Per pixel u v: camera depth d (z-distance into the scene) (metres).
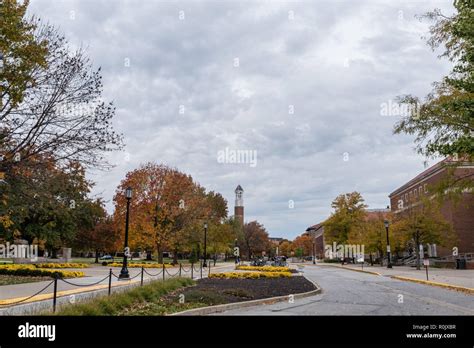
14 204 21.03
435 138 17.77
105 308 11.12
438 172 55.97
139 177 47.47
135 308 12.38
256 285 21.77
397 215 57.00
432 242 47.22
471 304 15.16
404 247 59.22
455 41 17.92
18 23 17.70
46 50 18.17
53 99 18.83
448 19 18.39
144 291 14.45
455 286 21.91
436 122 17.31
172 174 48.66
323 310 13.40
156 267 43.94
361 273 40.44
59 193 22.45
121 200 47.88
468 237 53.09
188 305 13.51
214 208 83.81
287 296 16.69
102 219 60.81
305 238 135.75
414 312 13.02
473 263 45.69
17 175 18.70
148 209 46.66
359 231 63.06
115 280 24.08
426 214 47.19
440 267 50.56
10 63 17.67
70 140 18.67
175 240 47.03
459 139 14.89
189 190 49.94
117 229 48.25
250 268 42.94
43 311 10.56
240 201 138.75
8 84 17.78
